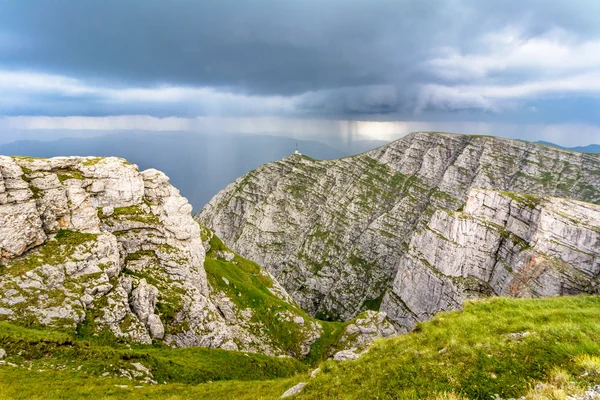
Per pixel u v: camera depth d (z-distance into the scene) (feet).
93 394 111.75
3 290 168.86
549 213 393.09
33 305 169.48
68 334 162.91
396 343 79.61
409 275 558.15
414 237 589.32
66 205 230.07
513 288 397.39
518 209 442.09
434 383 55.57
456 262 478.59
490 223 466.70
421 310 518.78
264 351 305.32
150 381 142.61
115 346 174.29
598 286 326.03
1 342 132.57
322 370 81.30
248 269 469.98
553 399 44.16
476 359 58.80
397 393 56.18
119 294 203.10
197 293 257.96
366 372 69.15
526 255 392.47
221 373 185.78
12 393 102.99
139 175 295.48
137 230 269.23
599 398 42.80
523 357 56.59
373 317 390.21
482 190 499.51
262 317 344.90
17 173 211.41
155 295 231.09
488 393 50.08
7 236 187.32
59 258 197.77
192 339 227.61
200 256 306.76
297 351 335.47
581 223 365.40
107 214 261.85
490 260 451.12
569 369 50.85
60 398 105.29
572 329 62.75
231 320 315.37
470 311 90.68
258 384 121.70
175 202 306.35
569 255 357.41
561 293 345.10
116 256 226.38
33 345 137.59
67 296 181.78
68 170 261.24
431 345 71.97
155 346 198.70
